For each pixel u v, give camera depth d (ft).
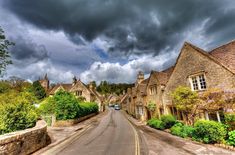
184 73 59.31
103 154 29.84
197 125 38.29
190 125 50.55
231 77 42.29
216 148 32.14
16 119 37.68
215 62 47.26
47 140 41.91
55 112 71.56
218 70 46.16
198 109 48.39
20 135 27.37
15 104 39.83
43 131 36.63
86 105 107.34
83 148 34.22
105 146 35.76
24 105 41.45
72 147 35.14
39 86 146.72
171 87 66.28
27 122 39.58
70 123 73.36
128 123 83.71
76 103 81.10
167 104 68.28
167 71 87.15
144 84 114.93
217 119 44.01
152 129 61.77
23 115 38.83
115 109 235.40
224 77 44.21
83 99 158.10
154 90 82.53
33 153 30.76
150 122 69.77
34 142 32.09
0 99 48.01
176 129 48.11
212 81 47.73
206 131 35.99
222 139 33.73
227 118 37.22
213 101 42.22
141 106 104.06
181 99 51.55
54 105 72.64
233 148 30.48
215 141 35.17
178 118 61.93
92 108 125.59
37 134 33.47
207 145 34.53
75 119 80.02
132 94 136.36
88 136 48.03
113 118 112.16
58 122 69.87
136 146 35.45
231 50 48.98
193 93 49.83
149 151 31.48
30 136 30.63
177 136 45.75
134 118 116.37
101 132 55.47
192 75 55.31
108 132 55.42
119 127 68.49
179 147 34.09
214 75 47.26
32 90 136.67
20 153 27.32
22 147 27.94
